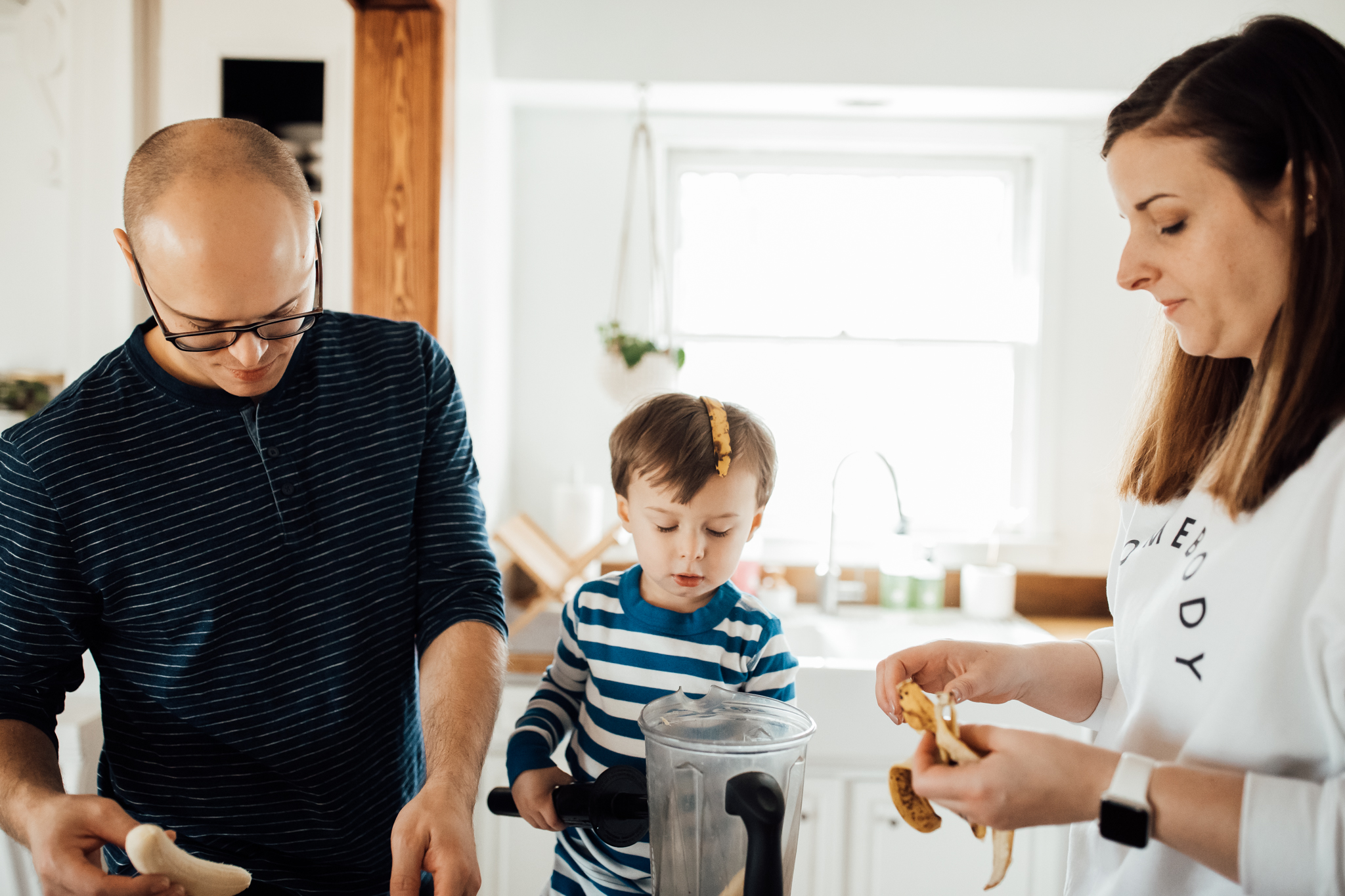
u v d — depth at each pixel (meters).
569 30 2.09
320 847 0.91
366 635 0.91
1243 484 0.63
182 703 0.85
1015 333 2.38
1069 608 2.31
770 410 2.45
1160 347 0.79
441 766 0.78
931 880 1.72
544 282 2.36
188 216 0.69
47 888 0.66
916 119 2.32
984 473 2.45
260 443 0.85
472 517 0.99
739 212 2.42
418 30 1.53
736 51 2.09
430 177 1.55
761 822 0.54
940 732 0.61
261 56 1.56
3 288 1.33
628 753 0.94
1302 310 0.59
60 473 0.78
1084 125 2.31
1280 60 0.58
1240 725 0.60
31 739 0.78
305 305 0.77
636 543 0.93
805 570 2.36
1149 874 0.67
